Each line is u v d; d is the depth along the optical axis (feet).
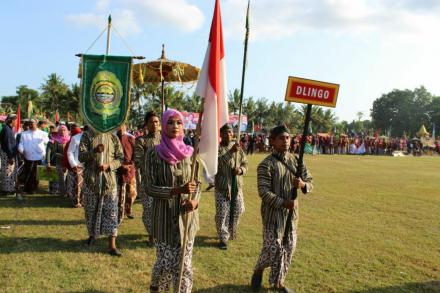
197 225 13.07
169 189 12.20
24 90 267.80
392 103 372.17
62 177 33.58
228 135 21.68
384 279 16.96
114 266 17.44
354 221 27.58
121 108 20.13
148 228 20.25
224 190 20.83
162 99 27.84
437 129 343.46
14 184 33.91
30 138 34.01
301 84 14.10
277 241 14.48
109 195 19.20
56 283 15.39
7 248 19.30
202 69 13.16
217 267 17.79
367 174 60.75
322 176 56.49
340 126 284.00
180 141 13.04
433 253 20.65
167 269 12.62
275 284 14.67
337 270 17.87
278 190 14.58
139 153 20.43
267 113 228.63
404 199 37.09
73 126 29.48
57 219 25.44
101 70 20.11
